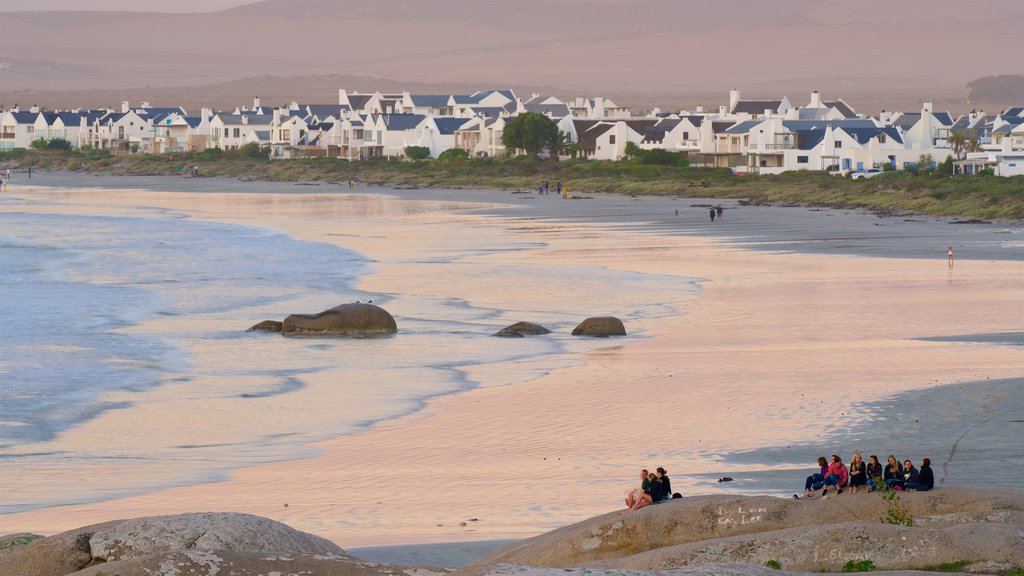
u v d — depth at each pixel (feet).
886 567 99.76
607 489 157.48
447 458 179.42
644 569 101.76
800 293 354.13
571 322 310.86
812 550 102.47
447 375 246.68
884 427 186.29
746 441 181.88
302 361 263.49
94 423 208.74
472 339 288.51
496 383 237.04
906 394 209.36
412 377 245.04
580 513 145.79
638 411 206.08
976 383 216.33
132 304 350.43
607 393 222.28
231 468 177.88
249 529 97.55
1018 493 119.55
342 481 167.02
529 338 288.51
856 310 319.68
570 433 192.34
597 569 86.94
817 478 137.39
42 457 186.29
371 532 138.72
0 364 258.98
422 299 354.33
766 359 250.78
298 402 223.71
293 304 348.79
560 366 252.21
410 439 193.06
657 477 127.65
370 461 179.11
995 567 98.17
